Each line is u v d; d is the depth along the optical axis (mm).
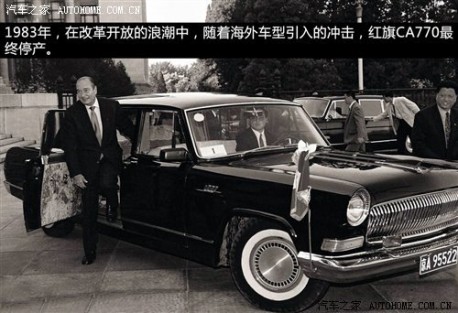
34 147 7074
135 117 5469
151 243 5219
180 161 4766
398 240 3941
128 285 5000
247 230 4277
